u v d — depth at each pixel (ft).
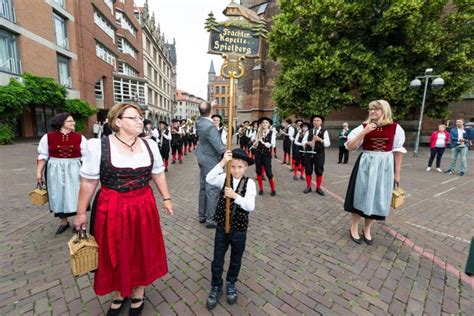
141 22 113.70
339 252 10.14
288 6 47.75
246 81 90.07
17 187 19.29
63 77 58.75
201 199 12.87
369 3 42.32
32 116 52.37
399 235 11.66
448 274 8.66
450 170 27.27
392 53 43.91
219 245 7.13
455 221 13.37
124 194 5.88
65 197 10.95
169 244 10.74
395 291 7.77
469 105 51.78
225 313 6.87
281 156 44.45
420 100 44.98
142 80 108.78
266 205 16.10
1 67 42.22
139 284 6.31
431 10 40.50
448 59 40.68
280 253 10.03
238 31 7.82
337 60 42.78
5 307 6.91
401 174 26.25
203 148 12.32
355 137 10.10
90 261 5.74
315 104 47.11
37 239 10.94
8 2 43.24
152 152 6.41
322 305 7.18
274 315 6.79
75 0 61.46
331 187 21.24
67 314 6.74
